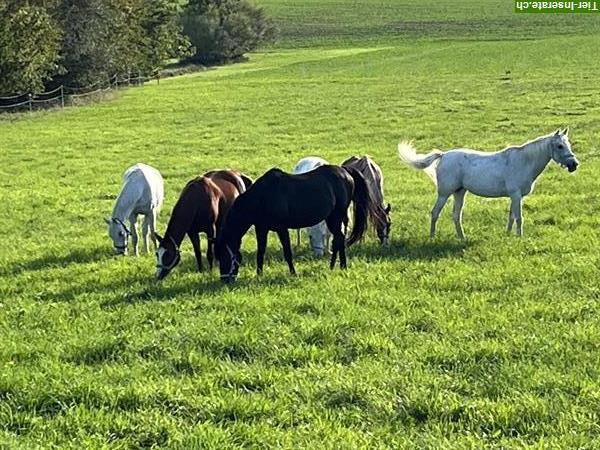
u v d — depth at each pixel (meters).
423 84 52.50
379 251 14.81
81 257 15.92
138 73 68.50
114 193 23.39
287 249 13.06
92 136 36.09
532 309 10.48
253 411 7.73
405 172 25.27
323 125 36.53
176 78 74.12
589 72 53.34
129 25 63.12
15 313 11.70
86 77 58.12
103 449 7.04
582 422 7.18
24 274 14.47
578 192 20.22
